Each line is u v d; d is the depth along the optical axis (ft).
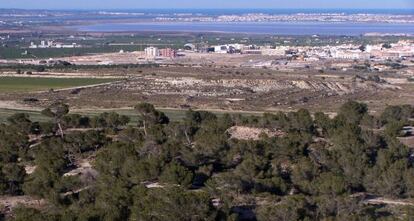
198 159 249.75
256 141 265.13
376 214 202.69
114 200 189.47
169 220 176.45
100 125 331.57
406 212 201.57
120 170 233.55
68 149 273.95
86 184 224.33
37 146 275.59
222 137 267.59
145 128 306.35
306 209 192.95
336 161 247.91
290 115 321.32
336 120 322.96
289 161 258.57
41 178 223.10
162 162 233.14
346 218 185.78
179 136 292.40
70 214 174.70
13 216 190.08
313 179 226.58
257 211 195.52
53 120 332.39
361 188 238.48
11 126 312.29
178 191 191.83
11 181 229.04
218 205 202.28
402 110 389.19
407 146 280.31
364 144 271.49
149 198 187.21
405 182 228.43
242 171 228.63
